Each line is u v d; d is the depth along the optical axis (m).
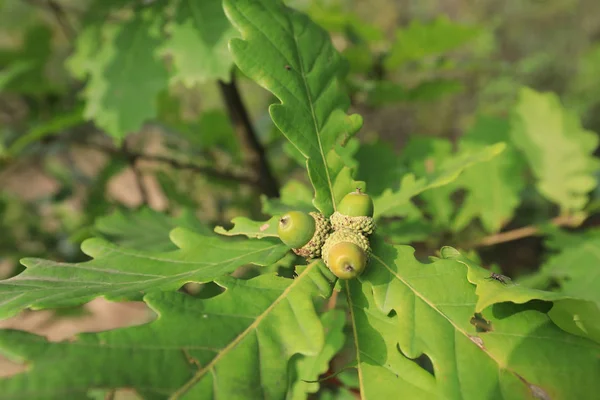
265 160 0.43
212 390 0.15
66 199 0.49
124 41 0.33
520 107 0.35
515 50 0.95
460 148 0.37
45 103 0.47
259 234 0.21
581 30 0.91
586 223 0.43
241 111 0.40
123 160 0.44
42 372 0.14
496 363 0.17
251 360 0.16
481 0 0.98
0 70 0.46
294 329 0.17
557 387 0.16
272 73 0.20
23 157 0.46
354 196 0.19
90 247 0.20
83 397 0.13
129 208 0.43
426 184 0.25
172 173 0.51
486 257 0.55
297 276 0.18
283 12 0.22
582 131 0.34
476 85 0.89
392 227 0.32
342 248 0.18
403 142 0.91
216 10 0.30
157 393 0.14
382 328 0.18
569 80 0.85
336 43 0.68
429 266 0.19
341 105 0.21
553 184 0.34
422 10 1.01
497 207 0.35
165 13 0.32
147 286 0.18
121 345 0.15
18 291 0.18
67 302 0.17
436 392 0.17
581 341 0.17
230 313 0.16
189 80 0.30
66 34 0.44
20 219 0.51
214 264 0.19
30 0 0.46
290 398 0.24
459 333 0.17
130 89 0.32
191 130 0.49
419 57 0.41
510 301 0.17
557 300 0.17
